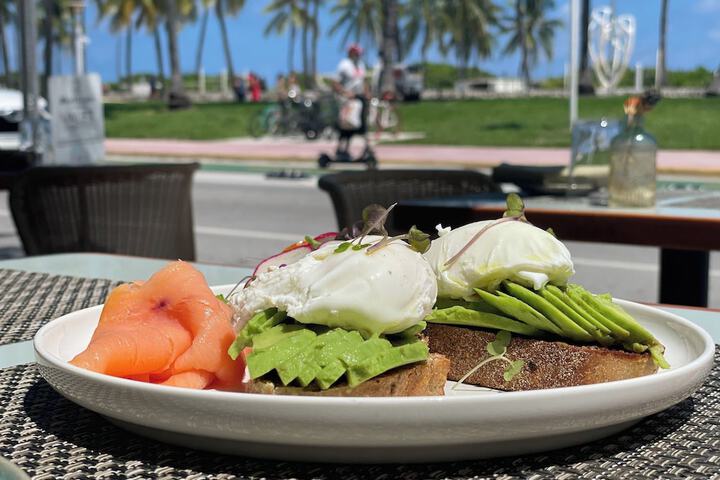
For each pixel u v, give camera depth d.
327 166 16.75
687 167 14.80
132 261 2.25
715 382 1.16
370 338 0.98
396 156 18.62
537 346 1.23
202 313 1.04
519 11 62.28
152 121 32.00
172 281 1.08
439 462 0.88
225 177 15.01
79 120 6.07
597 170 3.48
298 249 1.17
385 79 35.19
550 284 1.24
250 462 0.88
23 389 1.12
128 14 53.59
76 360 0.96
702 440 0.94
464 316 1.27
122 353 0.99
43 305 1.67
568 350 1.21
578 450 0.92
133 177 3.77
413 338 1.03
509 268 1.22
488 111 30.20
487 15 65.88
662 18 44.44
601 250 7.82
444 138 23.64
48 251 3.59
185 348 1.04
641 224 2.98
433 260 1.29
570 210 3.13
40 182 3.55
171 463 0.88
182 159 19.44
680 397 0.97
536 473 0.85
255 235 9.08
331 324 0.99
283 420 0.83
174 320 1.06
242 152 20.16
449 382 1.30
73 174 3.59
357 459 0.87
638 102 3.14
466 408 0.83
